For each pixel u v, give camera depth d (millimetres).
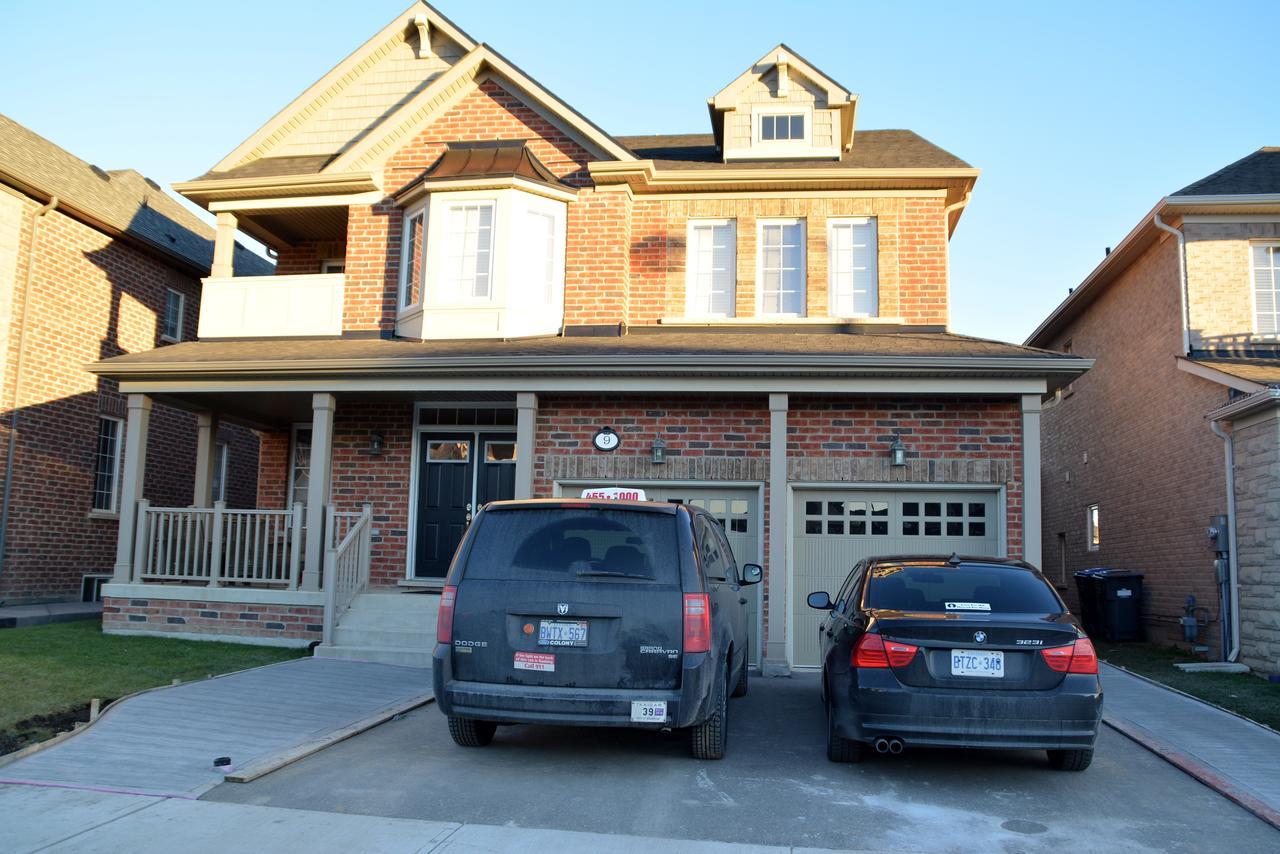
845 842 4969
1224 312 13914
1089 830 5223
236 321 13906
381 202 13961
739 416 11609
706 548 6805
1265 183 14109
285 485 14961
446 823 5152
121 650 10523
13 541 15312
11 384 15297
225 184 13961
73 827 4996
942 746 5855
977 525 11281
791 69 14008
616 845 4844
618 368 11039
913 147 14320
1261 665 11508
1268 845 5016
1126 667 12062
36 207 15789
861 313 13117
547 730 7562
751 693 9578
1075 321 19609
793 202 13336
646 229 13547
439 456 13562
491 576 6281
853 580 7789
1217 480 12891
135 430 12414
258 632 11562
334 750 6781
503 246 12891
